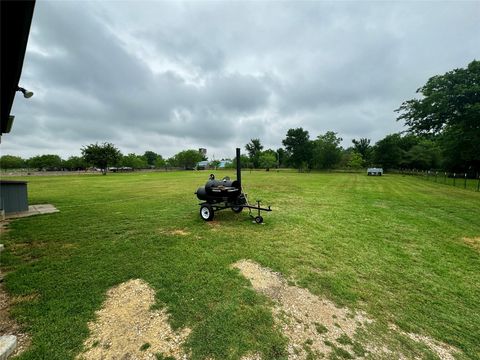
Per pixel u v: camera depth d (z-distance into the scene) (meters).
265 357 2.22
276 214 8.38
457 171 34.41
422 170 46.28
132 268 4.04
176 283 3.54
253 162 67.19
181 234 6.02
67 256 4.57
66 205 10.08
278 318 2.79
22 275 3.78
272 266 4.19
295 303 3.11
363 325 2.73
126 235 5.91
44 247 5.06
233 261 4.37
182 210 9.08
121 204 10.36
